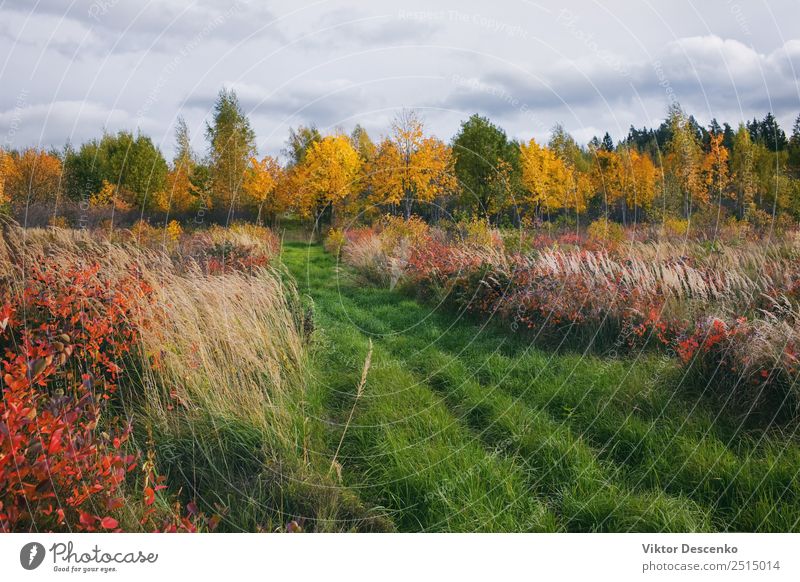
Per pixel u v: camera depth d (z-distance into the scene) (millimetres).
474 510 2980
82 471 2420
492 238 10672
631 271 6871
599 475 3309
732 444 3578
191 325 4375
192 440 3361
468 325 7105
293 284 7023
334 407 4500
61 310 3678
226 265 8570
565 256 7918
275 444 3471
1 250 4215
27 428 2357
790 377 3719
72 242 5387
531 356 5555
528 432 3865
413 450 3586
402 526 3035
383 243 12383
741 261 7531
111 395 3654
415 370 5465
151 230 11359
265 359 4574
